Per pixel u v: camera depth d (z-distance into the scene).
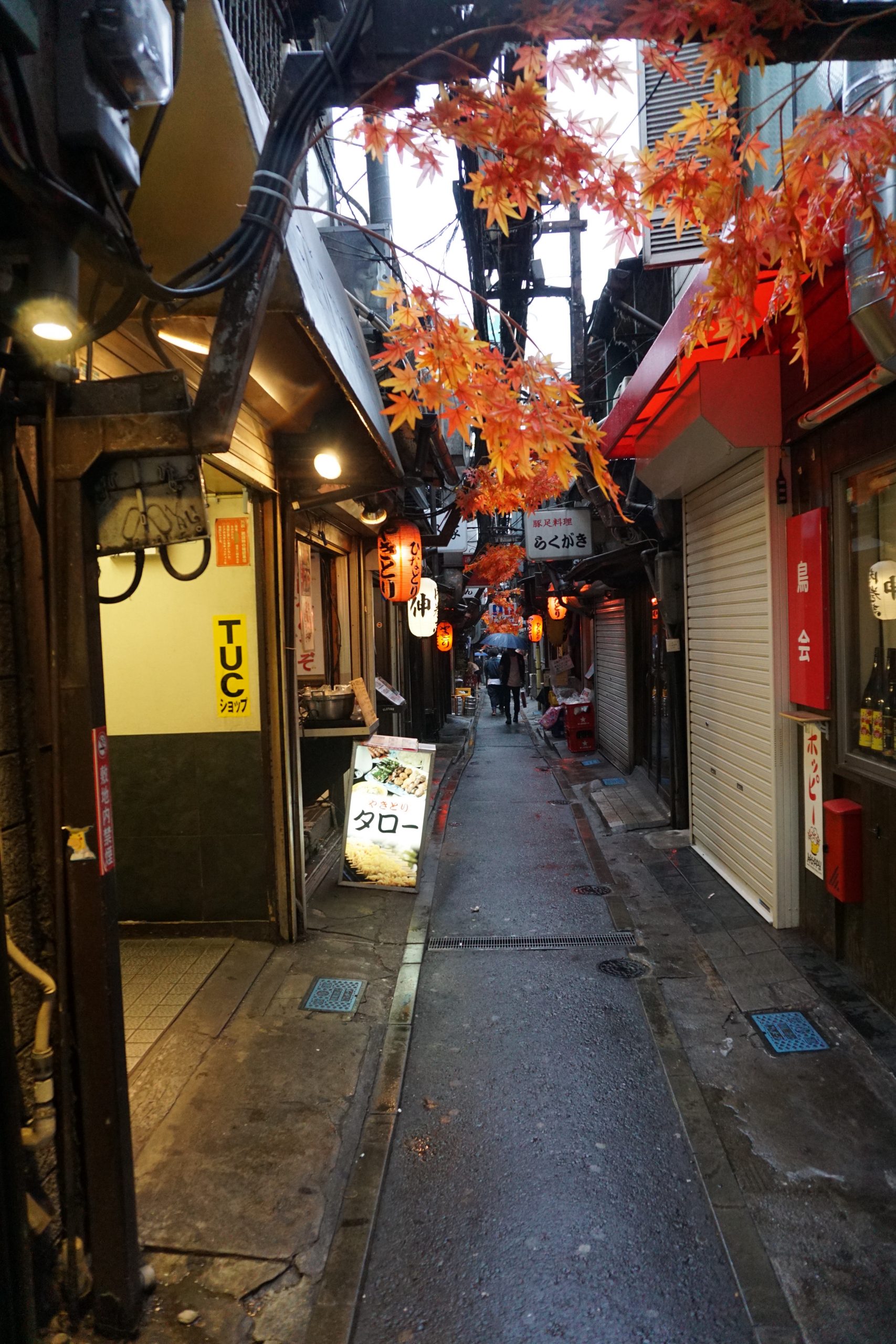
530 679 36.81
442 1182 3.54
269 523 5.90
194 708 5.94
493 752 17.77
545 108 2.74
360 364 5.01
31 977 2.58
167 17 2.36
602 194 2.95
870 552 4.86
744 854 6.79
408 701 15.69
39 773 2.84
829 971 5.16
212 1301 2.87
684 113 3.00
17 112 1.87
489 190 2.94
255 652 5.88
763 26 2.59
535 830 10.16
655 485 8.37
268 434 5.75
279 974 5.45
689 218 3.13
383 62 2.59
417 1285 2.98
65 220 2.01
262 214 2.49
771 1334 2.68
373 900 7.15
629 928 6.46
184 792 5.97
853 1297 2.81
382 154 2.83
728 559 7.08
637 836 9.32
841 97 3.59
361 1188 3.48
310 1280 2.97
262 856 5.95
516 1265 3.05
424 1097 4.21
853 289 3.53
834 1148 3.59
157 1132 3.75
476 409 3.23
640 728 13.19
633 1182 3.49
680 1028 4.75
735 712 6.96
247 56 3.81
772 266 4.24
